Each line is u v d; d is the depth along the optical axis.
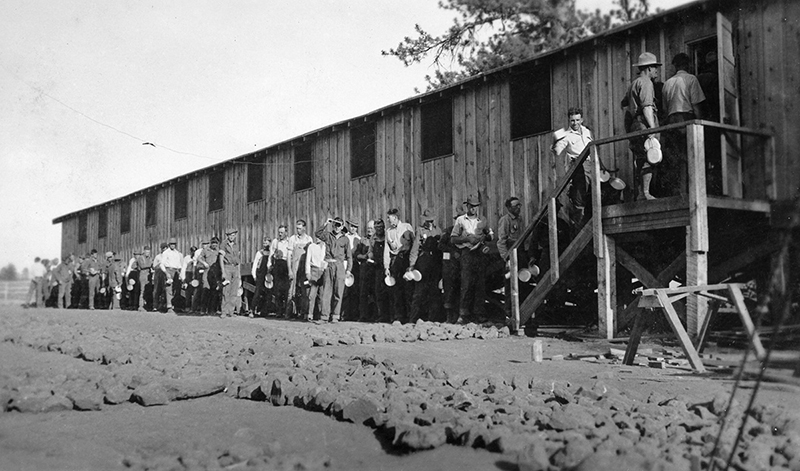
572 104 11.59
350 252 14.23
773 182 8.78
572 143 9.87
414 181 14.85
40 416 4.79
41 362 7.50
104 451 3.88
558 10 20.39
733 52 9.42
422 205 14.60
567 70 11.70
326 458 3.58
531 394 4.88
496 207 12.89
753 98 9.22
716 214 8.70
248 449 3.70
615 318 8.97
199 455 3.63
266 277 16.64
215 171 23.06
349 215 16.80
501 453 3.59
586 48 11.33
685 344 6.09
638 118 8.83
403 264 13.15
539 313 11.42
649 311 7.42
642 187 8.59
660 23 10.30
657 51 10.42
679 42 10.16
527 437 3.65
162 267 20.78
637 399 4.76
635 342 6.68
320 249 14.33
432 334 9.81
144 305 23.19
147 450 3.91
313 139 18.30
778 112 8.96
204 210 23.58
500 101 12.94
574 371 6.35
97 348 8.05
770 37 9.11
